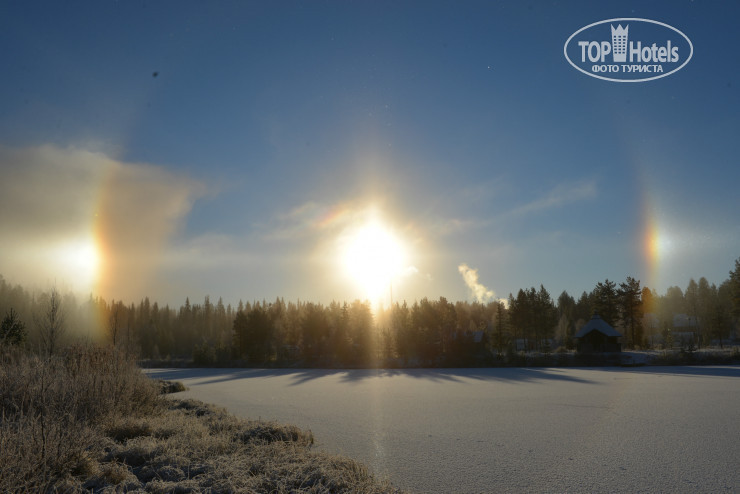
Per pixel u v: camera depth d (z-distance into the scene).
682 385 25.39
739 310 72.62
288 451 9.17
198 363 67.00
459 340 57.69
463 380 32.25
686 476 8.39
